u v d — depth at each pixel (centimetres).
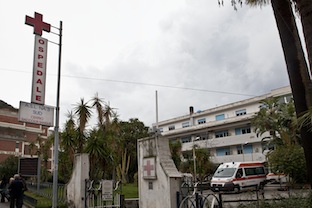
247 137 3912
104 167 1656
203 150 3653
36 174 1834
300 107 606
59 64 1255
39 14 1372
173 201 828
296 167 2077
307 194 790
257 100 4125
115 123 2773
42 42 1351
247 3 855
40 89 1298
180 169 3453
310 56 554
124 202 1113
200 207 790
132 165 4103
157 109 3809
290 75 637
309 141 591
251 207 787
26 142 5294
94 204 1118
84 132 1927
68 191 1287
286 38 655
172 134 5019
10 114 5128
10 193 1188
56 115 1204
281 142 2658
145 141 982
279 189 2075
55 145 1175
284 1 672
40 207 1230
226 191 2075
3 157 4856
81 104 1945
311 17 564
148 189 936
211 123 4391
